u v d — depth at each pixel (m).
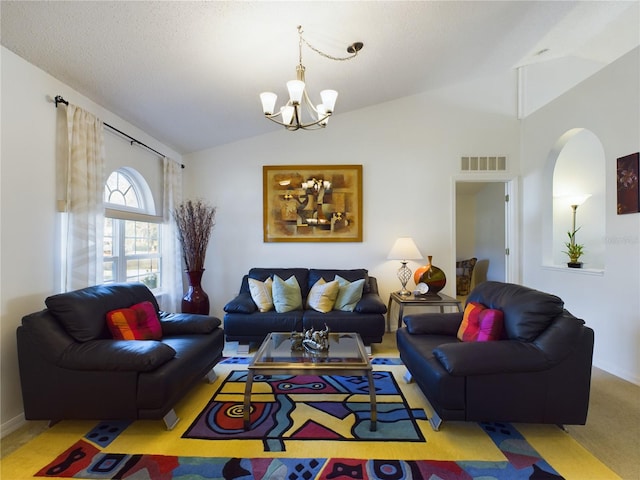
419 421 1.99
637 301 2.53
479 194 6.34
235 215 4.17
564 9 2.71
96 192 2.58
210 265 4.18
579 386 1.75
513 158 4.08
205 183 4.19
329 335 2.61
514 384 1.75
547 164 3.63
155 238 3.78
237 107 3.32
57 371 1.81
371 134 4.12
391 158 4.12
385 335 3.85
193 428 1.92
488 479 1.49
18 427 1.93
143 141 3.40
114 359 1.78
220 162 4.18
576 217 3.80
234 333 3.23
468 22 2.66
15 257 2.00
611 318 2.74
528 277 3.94
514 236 4.07
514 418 1.76
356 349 2.26
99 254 2.60
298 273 3.82
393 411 2.11
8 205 1.96
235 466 1.59
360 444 1.76
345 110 4.07
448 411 1.77
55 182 2.29
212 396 2.33
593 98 2.95
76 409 1.80
